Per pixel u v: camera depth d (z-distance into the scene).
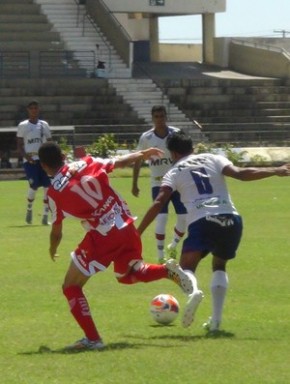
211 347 18.08
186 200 19.55
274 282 26.56
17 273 28.45
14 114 94.00
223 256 19.56
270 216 45.22
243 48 115.00
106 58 103.25
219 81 103.50
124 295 24.52
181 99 100.44
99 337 18.17
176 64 116.12
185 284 18.34
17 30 103.44
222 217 19.25
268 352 17.62
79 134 90.12
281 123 99.50
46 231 39.81
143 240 36.69
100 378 15.83
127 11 113.50
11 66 99.00
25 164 42.22
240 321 20.78
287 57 109.31
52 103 95.62
